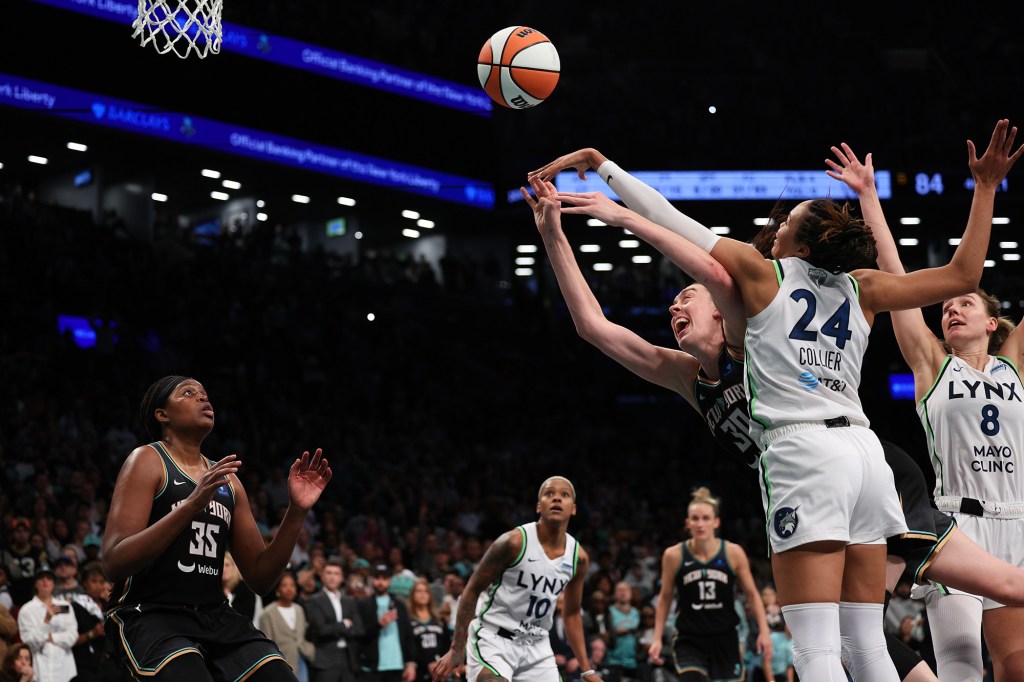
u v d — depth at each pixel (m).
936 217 23.55
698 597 8.29
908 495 3.74
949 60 28.28
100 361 18.11
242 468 15.80
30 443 14.18
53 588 9.17
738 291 3.34
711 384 3.71
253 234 24.56
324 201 25.36
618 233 26.17
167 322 20.48
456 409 22.59
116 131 20.59
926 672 4.41
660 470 22.17
